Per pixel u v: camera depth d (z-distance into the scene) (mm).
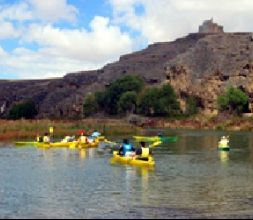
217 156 68438
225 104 198625
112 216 31016
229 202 35375
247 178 47219
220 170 53062
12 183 43219
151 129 170000
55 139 98125
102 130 122938
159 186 42219
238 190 40375
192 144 92750
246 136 122562
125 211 32406
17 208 33094
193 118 196625
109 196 37500
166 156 68438
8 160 61688
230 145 89750
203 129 174750
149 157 57500
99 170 52375
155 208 33344
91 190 40000
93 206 33906
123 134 123562
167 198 36812
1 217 30547
